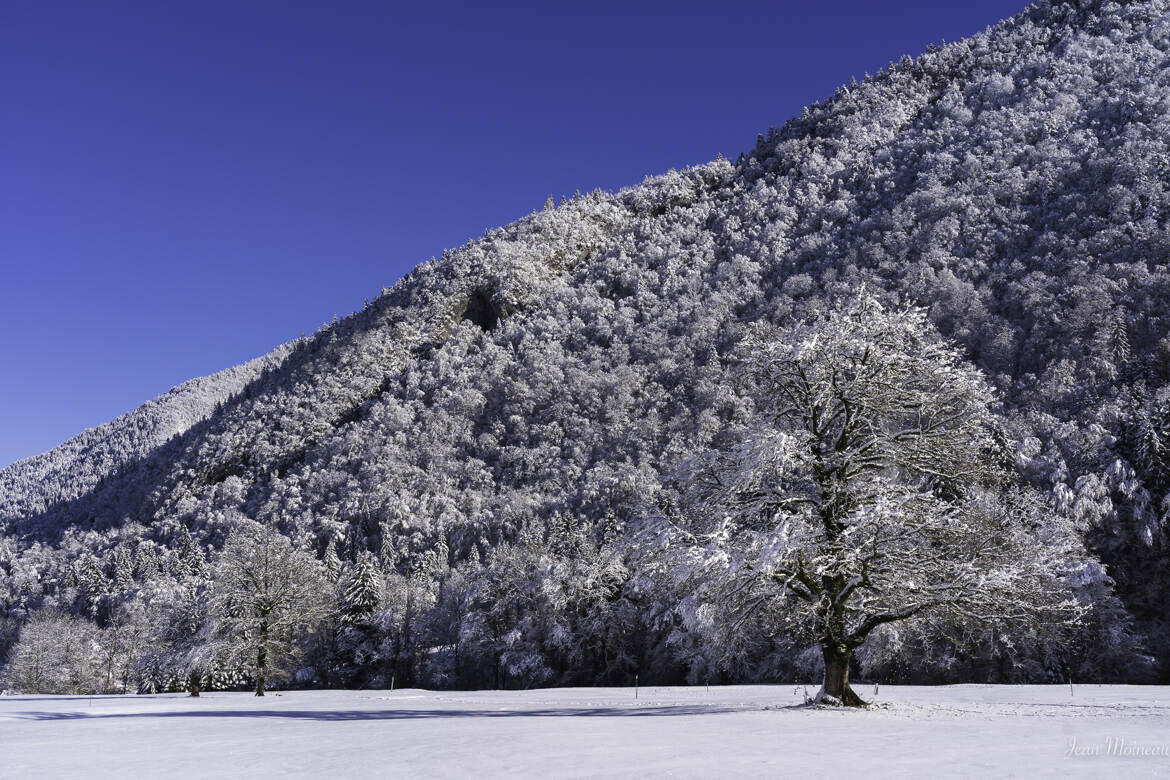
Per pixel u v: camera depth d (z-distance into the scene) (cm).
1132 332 10300
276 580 4303
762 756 904
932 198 19212
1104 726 1297
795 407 1970
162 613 5500
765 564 1557
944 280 14825
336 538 15850
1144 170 14812
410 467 18200
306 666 7562
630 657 6091
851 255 19250
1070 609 2128
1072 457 6200
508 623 6875
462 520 15475
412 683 7362
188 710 2866
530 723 1505
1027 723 1362
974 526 1756
